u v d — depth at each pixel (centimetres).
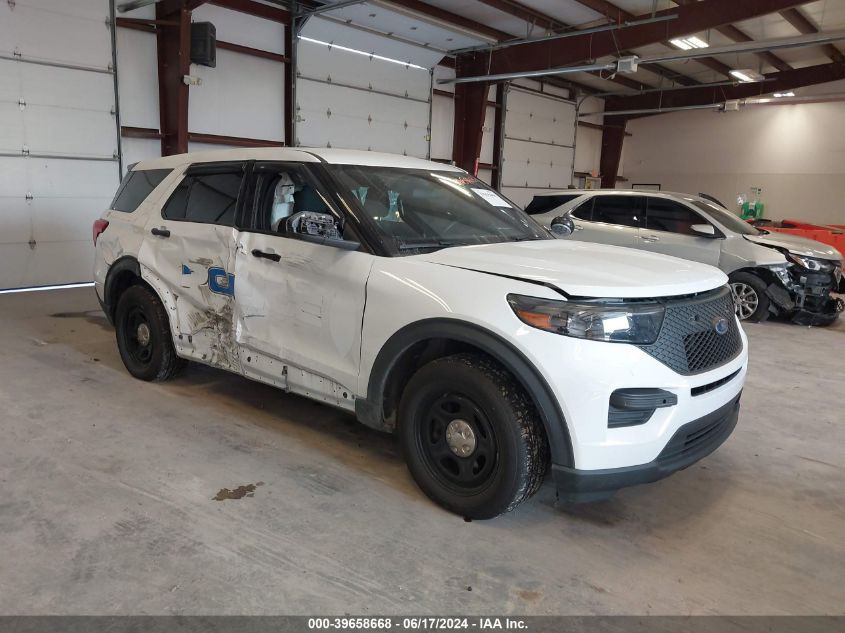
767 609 230
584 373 243
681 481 335
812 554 268
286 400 428
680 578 247
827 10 1151
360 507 290
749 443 391
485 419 266
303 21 1083
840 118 1664
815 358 612
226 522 273
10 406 398
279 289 337
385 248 302
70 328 617
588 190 898
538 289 255
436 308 271
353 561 248
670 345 256
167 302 409
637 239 826
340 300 308
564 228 420
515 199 1709
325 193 327
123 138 945
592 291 249
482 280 269
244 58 1059
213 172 396
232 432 371
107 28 891
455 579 240
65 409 396
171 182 425
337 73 1193
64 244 894
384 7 1042
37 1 823
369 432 380
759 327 753
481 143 1486
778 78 1648
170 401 417
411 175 365
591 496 252
